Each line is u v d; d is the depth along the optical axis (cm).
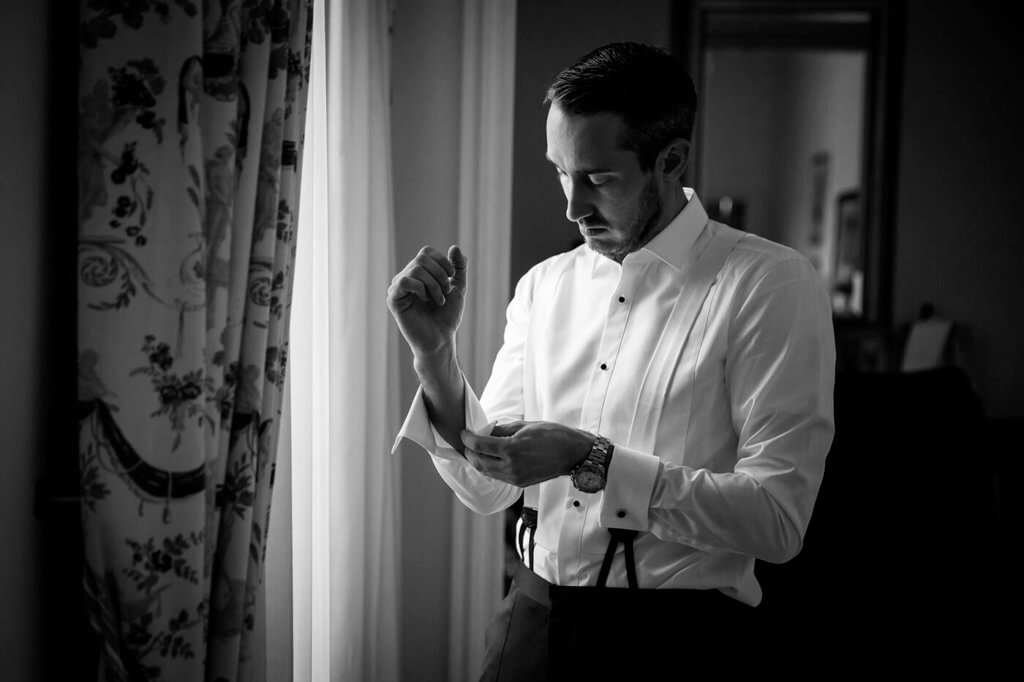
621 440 124
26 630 107
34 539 108
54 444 112
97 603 107
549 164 392
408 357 229
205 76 114
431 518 229
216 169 114
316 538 177
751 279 120
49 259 109
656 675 116
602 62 116
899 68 394
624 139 115
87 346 105
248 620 126
